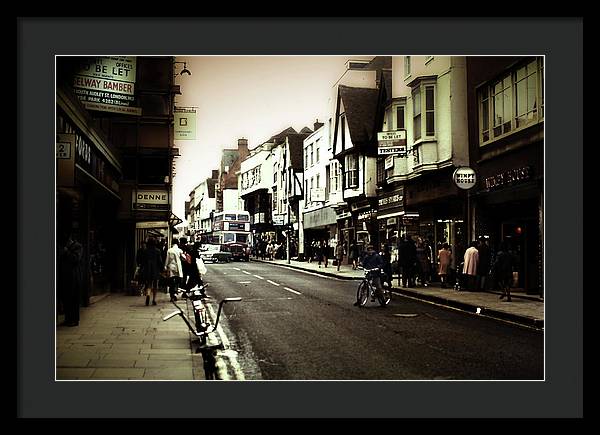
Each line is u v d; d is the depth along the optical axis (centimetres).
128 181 2308
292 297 2022
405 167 2833
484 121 2223
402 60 3025
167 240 2886
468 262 2073
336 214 4369
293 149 5725
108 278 2209
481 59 2214
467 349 1062
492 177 2092
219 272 3581
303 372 890
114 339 1133
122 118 2448
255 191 7106
